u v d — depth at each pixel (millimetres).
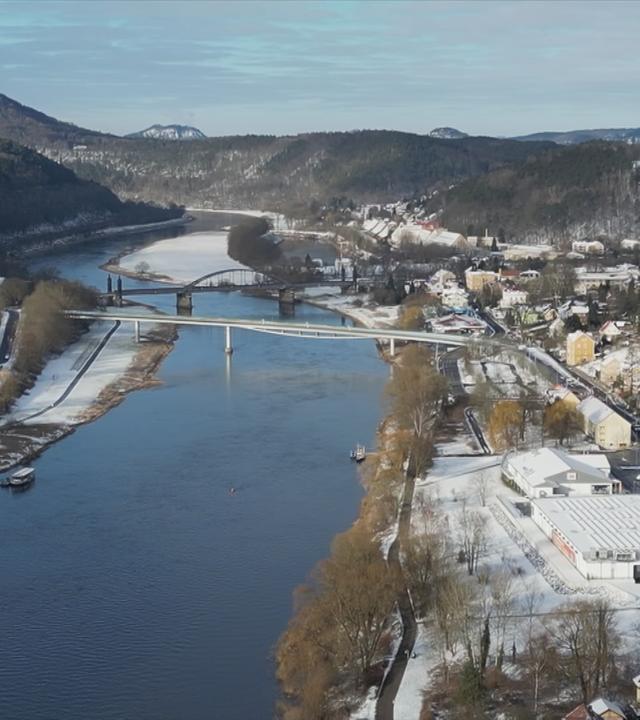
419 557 145000
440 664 124562
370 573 136000
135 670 132875
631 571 147875
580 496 174125
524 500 179500
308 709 117250
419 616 137000
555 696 115062
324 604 131375
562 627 125688
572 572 149750
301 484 198750
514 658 123125
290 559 163750
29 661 135875
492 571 149250
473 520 167875
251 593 152125
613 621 131250
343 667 125938
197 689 128125
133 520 181875
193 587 154750
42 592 154500
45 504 191000
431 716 114562
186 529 177125
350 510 184500
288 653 129250
